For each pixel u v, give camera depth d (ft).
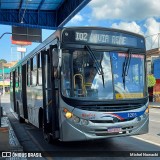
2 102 148.77
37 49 38.40
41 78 35.83
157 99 123.34
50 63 30.78
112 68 29.22
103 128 27.50
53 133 29.73
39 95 37.04
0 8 83.56
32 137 39.58
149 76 115.85
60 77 28.19
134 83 29.96
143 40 31.45
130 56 30.30
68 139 27.55
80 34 28.86
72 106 27.48
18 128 48.96
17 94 59.00
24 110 49.65
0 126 43.65
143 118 29.63
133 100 29.12
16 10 85.35
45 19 88.22
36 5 82.84
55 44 29.71
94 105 27.63
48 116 32.96
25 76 48.91
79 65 28.37
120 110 28.30
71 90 27.94
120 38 30.19
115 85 28.91
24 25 85.97
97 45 29.19
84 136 27.32
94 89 28.25
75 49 28.53
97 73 28.66
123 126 28.19
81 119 27.30
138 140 35.73
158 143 33.94
